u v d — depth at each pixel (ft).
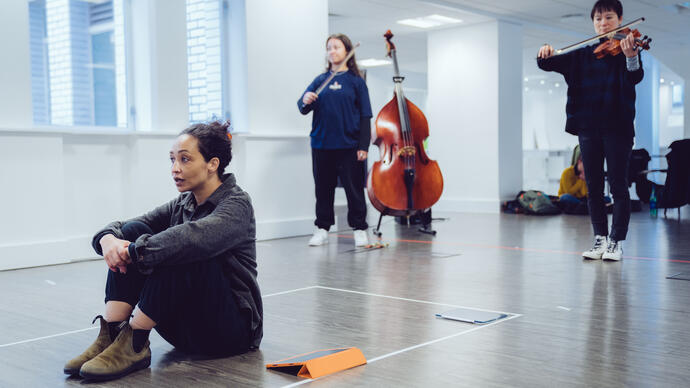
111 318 6.58
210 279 6.43
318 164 16.99
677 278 11.69
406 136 16.89
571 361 6.80
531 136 54.65
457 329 8.23
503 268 13.06
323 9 20.12
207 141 6.61
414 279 11.92
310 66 19.85
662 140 53.16
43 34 15.29
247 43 18.20
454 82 30.17
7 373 6.64
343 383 6.14
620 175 13.71
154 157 16.16
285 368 6.51
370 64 44.50
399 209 16.84
